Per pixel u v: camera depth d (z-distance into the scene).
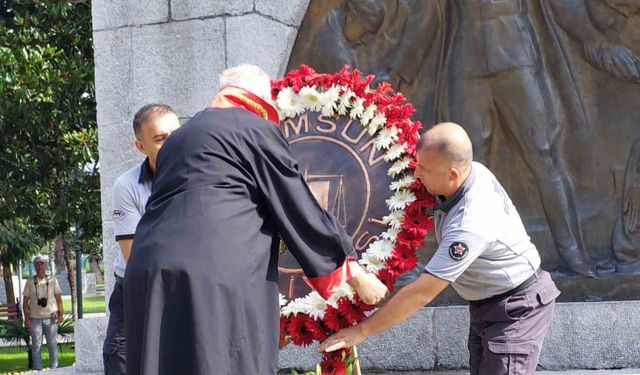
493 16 7.16
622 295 6.83
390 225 4.65
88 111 16.44
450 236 4.40
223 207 3.94
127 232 5.48
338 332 4.48
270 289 4.06
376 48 7.40
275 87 4.95
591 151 7.01
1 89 15.05
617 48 6.94
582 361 6.74
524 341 4.50
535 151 7.08
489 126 7.19
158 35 7.73
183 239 3.88
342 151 4.82
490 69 7.15
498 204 4.50
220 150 4.02
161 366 3.80
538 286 4.59
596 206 6.99
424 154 4.39
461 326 6.98
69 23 16.50
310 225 4.05
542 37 7.13
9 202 16.83
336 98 4.84
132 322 3.95
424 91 7.33
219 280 3.82
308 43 7.50
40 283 18.25
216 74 7.58
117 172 7.82
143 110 5.38
